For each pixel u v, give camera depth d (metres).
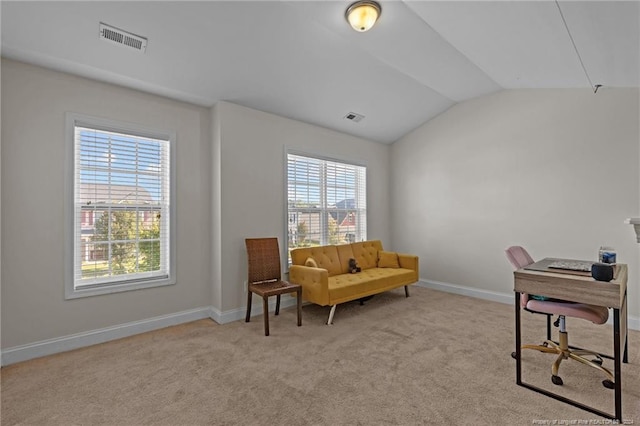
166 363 2.42
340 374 2.23
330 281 3.63
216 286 3.45
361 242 4.60
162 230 3.30
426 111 4.52
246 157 3.61
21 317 2.50
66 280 2.69
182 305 3.37
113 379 2.19
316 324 3.27
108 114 2.94
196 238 3.47
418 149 4.98
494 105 4.09
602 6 1.65
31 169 2.55
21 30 2.21
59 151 2.68
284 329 3.13
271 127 3.87
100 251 2.93
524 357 2.46
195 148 3.48
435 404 1.88
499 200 4.05
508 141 3.97
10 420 1.76
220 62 2.86
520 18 2.09
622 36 1.93
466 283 4.40
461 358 2.46
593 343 2.69
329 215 4.59
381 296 4.35
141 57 2.63
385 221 5.35
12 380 2.18
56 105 2.68
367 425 1.70
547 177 3.65
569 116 3.49
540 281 2.01
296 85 3.40
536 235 3.74
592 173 3.34
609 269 1.81
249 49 2.77
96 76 2.81
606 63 2.45
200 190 3.52
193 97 3.31
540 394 1.97
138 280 3.11
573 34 2.08
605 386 2.02
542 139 3.69
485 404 1.87
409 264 4.30
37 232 2.57
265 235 3.76
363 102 3.97
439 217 4.71
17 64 2.51
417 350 2.61
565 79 3.12
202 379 2.18
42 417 1.78
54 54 2.45
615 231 3.19
